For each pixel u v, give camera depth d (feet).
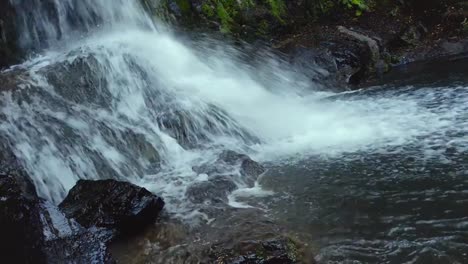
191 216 23.59
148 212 23.03
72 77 32.86
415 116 34.17
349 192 24.08
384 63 50.14
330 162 28.32
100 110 32.37
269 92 43.24
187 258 19.80
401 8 57.52
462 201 21.80
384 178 25.12
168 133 32.73
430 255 18.26
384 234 20.08
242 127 34.99
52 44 41.50
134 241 22.02
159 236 22.16
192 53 43.52
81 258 20.02
